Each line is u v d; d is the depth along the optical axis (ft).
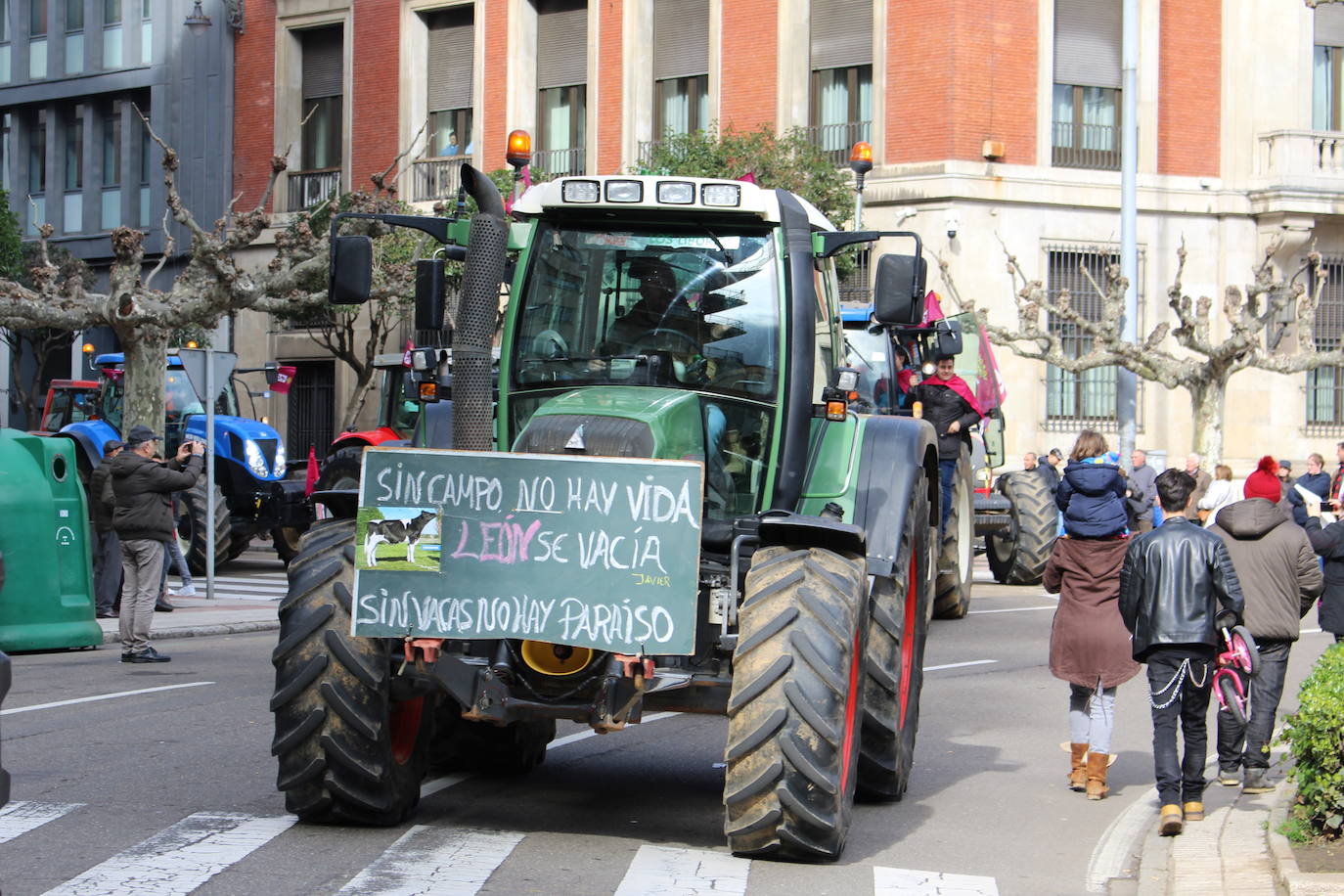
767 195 26.12
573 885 21.56
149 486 45.16
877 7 97.71
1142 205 98.84
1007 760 32.86
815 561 23.39
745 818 22.40
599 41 107.04
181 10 121.39
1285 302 86.33
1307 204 98.68
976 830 26.48
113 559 56.65
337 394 114.11
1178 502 26.66
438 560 22.70
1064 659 29.53
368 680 23.38
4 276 118.73
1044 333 87.40
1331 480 69.46
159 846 23.21
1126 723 37.73
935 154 95.91
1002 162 96.43
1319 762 23.97
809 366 26.11
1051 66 97.40
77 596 49.01
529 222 26.81
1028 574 67.36
